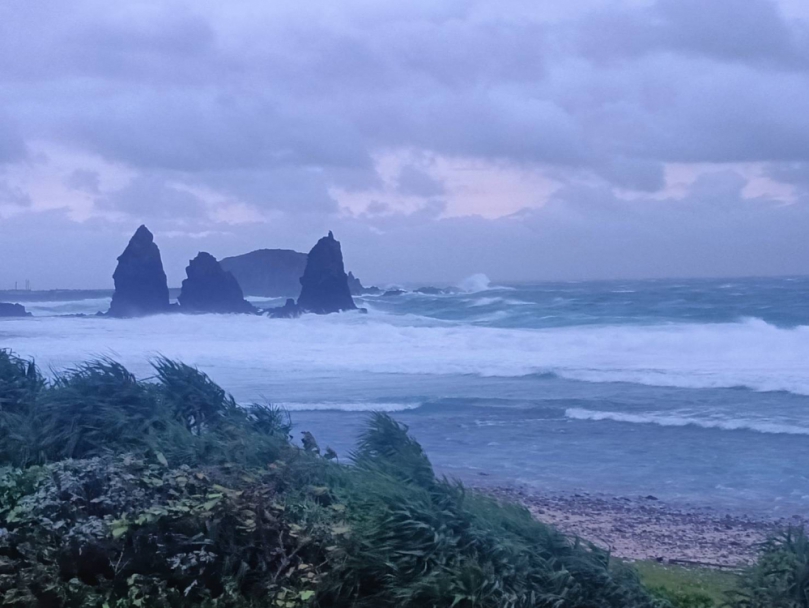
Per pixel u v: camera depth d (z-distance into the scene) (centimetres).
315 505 486
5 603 438
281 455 536
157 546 452
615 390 2130
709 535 913
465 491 531
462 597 425
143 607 438
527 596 430
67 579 450
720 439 1495
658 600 496
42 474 493
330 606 446
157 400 601
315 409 1783
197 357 2928
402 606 436
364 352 3077
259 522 460
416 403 1886
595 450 1398
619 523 958
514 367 2559
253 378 2416
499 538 460
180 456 532
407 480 516
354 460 557
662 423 1642
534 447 1423
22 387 633
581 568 457
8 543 457
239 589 445
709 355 2822
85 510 468
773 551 512
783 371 2381
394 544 448
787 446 1428
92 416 563
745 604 492
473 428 1595
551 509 1028
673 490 1138
